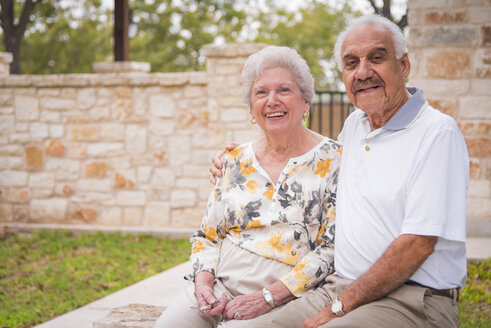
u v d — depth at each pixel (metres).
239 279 2.27
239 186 2.37
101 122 7.26
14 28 13.96
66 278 5.15
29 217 7.58
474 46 5.56
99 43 22.06
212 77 6.70
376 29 2.04
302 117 2.35
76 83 7.23
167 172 7.09
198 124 6.93
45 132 7.45
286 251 2.25
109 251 6.16
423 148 1.96
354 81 2.08
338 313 1.97
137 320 2.73
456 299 2.05
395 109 2.07
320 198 2.28
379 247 2.01
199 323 2.25
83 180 7.38
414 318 1.91
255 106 2.31
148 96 7.08
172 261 5.63
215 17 21.08
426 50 5.67
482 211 5.64
